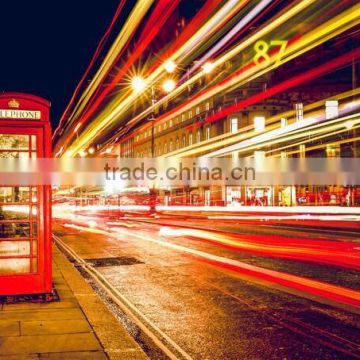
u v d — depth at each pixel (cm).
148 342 644
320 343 627
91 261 1545
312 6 4559
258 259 1506
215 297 938
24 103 880
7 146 873
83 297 936
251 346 617
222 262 1449
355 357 568
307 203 5359
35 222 879
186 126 8294
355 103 4750
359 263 1378
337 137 4944
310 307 838
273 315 784
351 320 746
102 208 6938
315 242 2009
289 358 566
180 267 1364
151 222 4119
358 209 4088
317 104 5628
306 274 1198
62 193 9656
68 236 2666
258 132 6238
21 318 734
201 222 3947
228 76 6844
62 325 691
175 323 745
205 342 640
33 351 566
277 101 6512
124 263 1478
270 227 3116
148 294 980
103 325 723
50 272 877
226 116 6838
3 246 862
